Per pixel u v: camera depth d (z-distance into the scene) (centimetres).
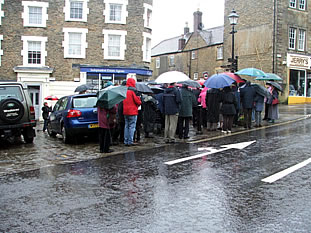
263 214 475
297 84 3011
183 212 489
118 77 2573
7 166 815
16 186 638
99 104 940
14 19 2459
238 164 764
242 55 3175
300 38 3038
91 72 2520
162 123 1348
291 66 2938
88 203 536
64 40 2502
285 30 2905
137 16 2603
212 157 848
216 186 608
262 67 2969
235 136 1180
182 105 1140
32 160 887
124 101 1042
